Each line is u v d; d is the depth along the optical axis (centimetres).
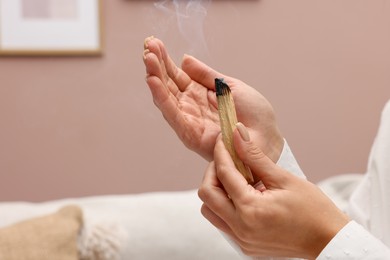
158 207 150
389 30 188
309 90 188
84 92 180
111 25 177
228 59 181
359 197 86
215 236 146
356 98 190
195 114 74
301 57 186
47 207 151
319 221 65
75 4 175
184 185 187
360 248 65
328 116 190
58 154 182
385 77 190
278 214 64
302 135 189
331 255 65
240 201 64
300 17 184
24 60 177
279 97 187
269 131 75
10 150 180
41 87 179
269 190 66
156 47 70
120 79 180
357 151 192
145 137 183
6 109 179
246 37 181
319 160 191
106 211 150
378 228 80
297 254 67
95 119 181
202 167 187
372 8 187
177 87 75
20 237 130
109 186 185
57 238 132
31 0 174
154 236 144
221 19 179
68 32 176
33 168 182
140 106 182
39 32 175
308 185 66
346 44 188
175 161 185
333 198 157
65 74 179
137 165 185
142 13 178
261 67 184
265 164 66
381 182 81
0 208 148
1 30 174
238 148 66
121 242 141
